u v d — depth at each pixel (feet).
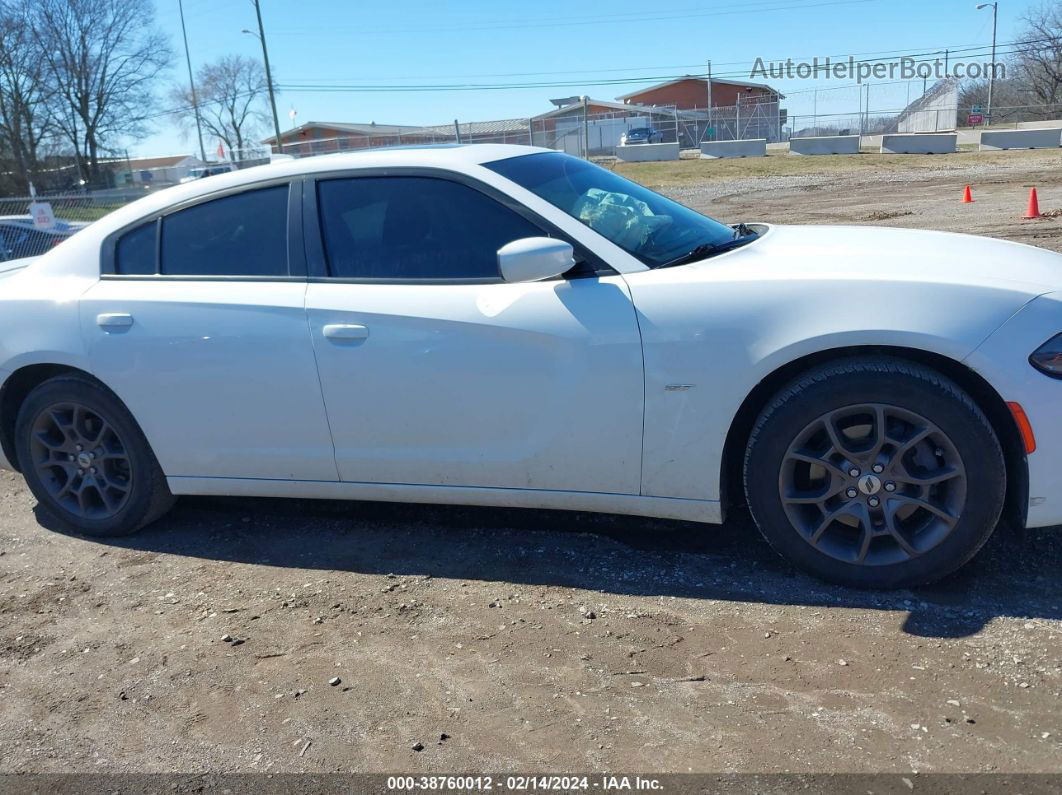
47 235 46.19
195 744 8.51
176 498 14.25
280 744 8.38
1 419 13.60
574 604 10.43
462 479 11.32
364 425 11.47
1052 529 11.19
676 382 10.04
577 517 12.85
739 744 7.80
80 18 158.92
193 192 12.62
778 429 9.87
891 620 9.48
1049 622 9.20
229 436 12.19
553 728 8.24
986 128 135.74
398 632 10.16
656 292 10.17
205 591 11.62
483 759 7.91
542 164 12.21
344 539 12.83
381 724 8.52
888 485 9.73
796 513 10.16
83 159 166.91
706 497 10.44
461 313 10.74
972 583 10.09
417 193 11.48
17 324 12.95
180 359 12.03
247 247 12.14
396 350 11.02
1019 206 46.73
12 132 155.33
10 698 9.61
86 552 13.20
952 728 7.74
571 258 10.21
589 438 10.55
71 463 13.41
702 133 142.00
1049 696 8.04
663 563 11.23
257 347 11.64
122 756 8.45
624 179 13.25
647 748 7.86
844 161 92.02
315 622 10.55
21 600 11.79
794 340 9.55
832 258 10.41
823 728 7.89
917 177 72.38
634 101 237.86
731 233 12.48
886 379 9.36
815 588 10.27
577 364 10.35
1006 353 9.11
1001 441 9.64
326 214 11.79
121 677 9.78
